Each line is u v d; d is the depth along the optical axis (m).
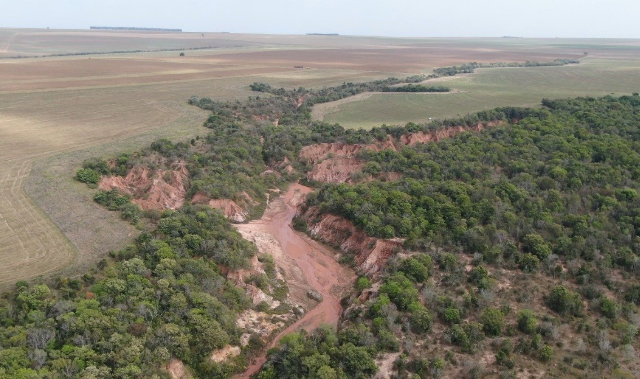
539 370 43.97
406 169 89.88
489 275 57.72
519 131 102.44
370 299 56.22
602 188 77.56
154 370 42.62
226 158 95.81
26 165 85.38
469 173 85.44
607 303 51.28
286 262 69.94
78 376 39.62
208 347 47.72
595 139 97.38
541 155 91.62
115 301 48.44
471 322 49.84
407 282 55.72
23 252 58.16
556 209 70.56
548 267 58.53
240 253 62.59
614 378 42.31
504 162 89.88
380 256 65.50
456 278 56.91
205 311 50.28
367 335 48.25
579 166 84.06
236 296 56.69
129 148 95.75
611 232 64.69
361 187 79.75
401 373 44.22
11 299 47.47
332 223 75.88
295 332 54.06
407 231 66.44
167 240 60.50
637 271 57.53
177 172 87.62
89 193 76.12
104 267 54.41
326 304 61.06
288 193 95.50
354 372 44.34
